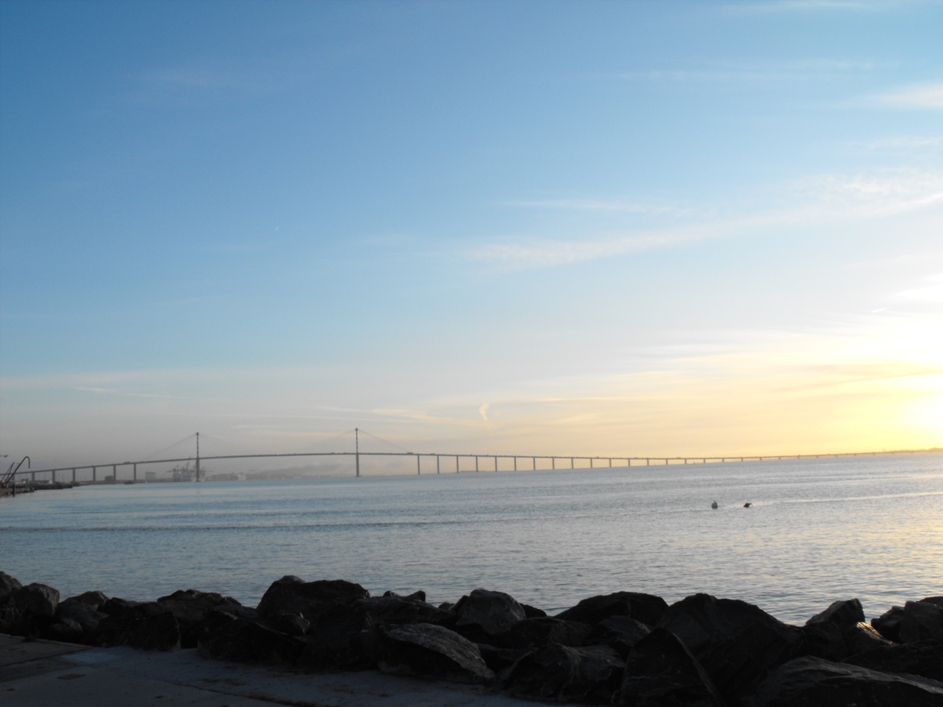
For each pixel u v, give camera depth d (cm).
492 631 997
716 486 14775
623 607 1079
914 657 760
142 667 870
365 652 829
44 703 735
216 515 9544
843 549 3828
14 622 1279
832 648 812
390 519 7725
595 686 707
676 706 672
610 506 9081
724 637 754
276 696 734
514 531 5712
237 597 2709
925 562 3256
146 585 3086
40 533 6688
